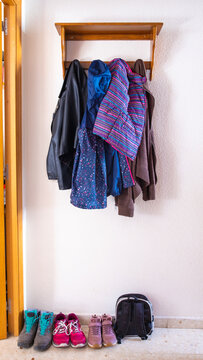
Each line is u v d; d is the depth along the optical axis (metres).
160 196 1.81
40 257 1.83
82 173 1.50
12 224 1.69
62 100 1.58
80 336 1.64
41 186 1.80
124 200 1.61
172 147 1.78
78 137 1.52
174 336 1.74
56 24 1.57
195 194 1.81
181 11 1.71
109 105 1.45
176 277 1.83
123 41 1.72
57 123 1.56
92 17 1.72
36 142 1.78
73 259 1.83
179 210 1.81
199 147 1.78
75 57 1.74
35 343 1.60
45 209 1.81
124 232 1.82
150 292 1.83
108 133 1.44
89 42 1.73
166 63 1.74
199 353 1.59
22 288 1.79
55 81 1.76
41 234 1.82
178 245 1.83
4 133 1.72
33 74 1.75
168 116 1.76
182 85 1.75
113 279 1.83
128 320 1.67
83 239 1.82
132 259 1.83
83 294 1.84
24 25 1.73
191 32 1.72
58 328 1.67
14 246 1.70
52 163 1.64
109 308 1.84
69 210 1.81
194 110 1.76
